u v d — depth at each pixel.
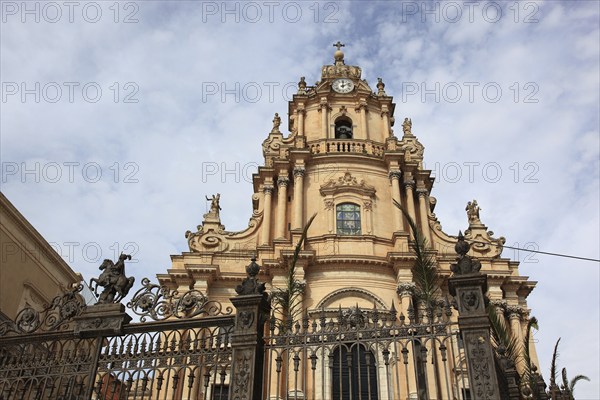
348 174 28.16
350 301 23.94
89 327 9.55
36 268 19.09
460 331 8.08
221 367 8.72
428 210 28.44
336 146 29.66
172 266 26.02
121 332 9.45
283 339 8.77
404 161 28.86
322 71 34.62
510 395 10.53
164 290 9.73
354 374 20.11
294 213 27.09
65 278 20.97
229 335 9.20
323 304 23.59
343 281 24.30
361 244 25.67
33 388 9.72
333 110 32.22
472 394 7.38
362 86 33.16
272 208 28.36
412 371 20.20
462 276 8.24
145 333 9.38
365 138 30.70
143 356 9.12
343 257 24.48
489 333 7.78
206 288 24.70
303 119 32.19
